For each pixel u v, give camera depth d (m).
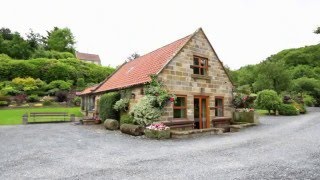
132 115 14.45
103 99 18.41
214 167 6.53
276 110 24.91
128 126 13.37
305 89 42.97
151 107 13.48
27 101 34.59
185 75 15.54
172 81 14.81
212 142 10.51
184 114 15.29
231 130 14.98
